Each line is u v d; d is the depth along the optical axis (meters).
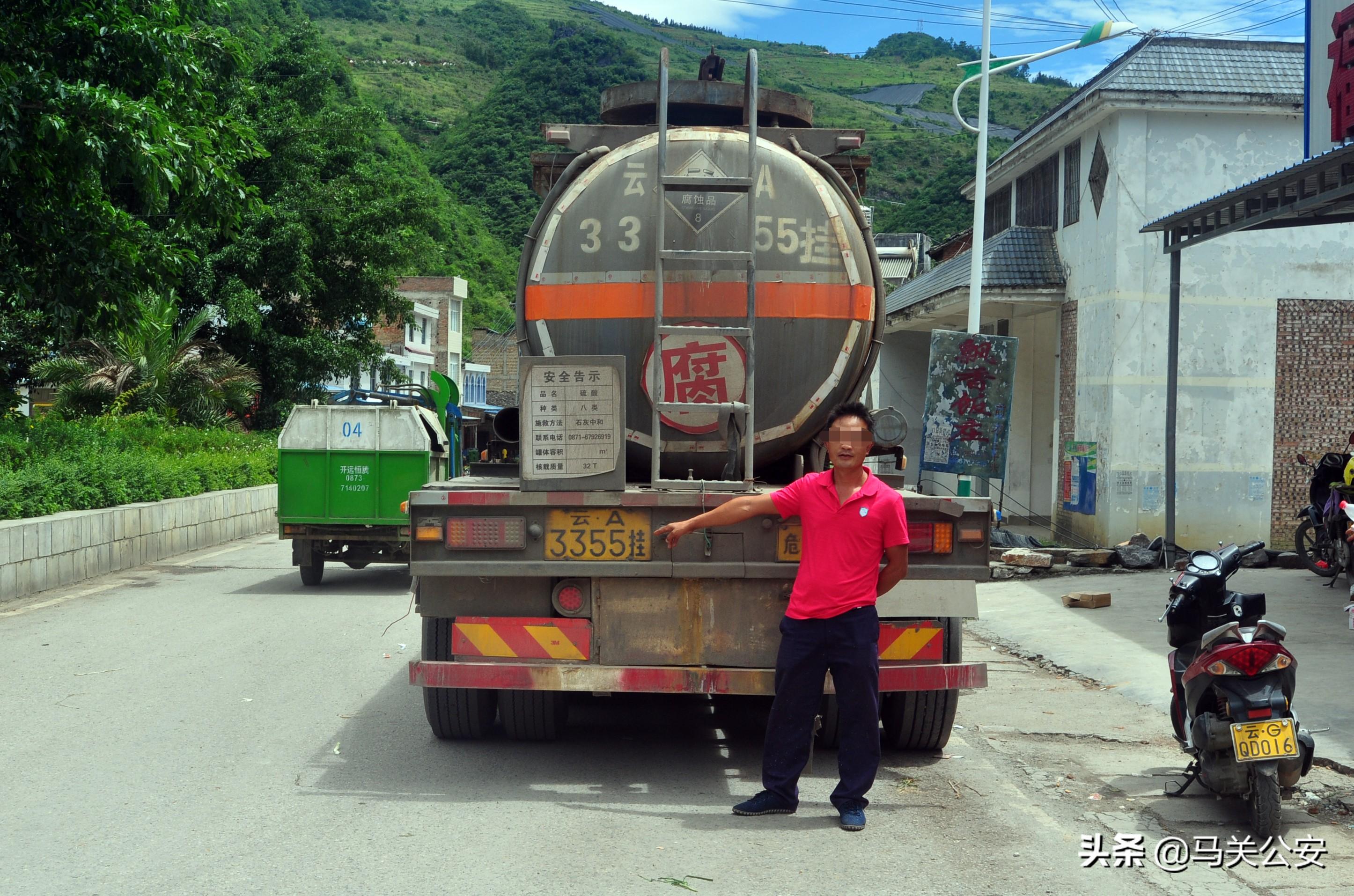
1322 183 9.95
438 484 6.20
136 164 13.98
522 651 5.72
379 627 10.70
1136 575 13.57
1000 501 20.45
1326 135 11.55
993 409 11.04
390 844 4.83
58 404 25.94
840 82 108.12
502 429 6.64
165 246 16.48
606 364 5.55
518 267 6.29
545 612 5.75
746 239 6.11
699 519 5.30
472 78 141.75
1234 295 16.36
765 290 6.12
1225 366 16.39
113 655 9.16
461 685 5.71
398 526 13.44
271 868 4.51
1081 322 17.64
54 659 9.00
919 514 5.65
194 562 16.23
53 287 15.91
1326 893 4.44
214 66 17.09
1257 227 11.72
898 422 6.15
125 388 26.20
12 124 13.54
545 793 5.63
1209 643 5.26
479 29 167.75
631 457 6.22
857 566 5.16
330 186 31.36
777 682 5.29
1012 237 19.19
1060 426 18.44
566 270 6.15
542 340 6.18
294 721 7.05
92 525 14.16
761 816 5.32
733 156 6.22
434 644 6.01
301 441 13.49
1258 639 5.18
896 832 5.11
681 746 6.67
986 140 16.09
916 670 5.80
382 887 4.32
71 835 4.89
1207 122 16.41
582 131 6.50
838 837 5.01
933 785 5.91
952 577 5.66
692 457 6.18
